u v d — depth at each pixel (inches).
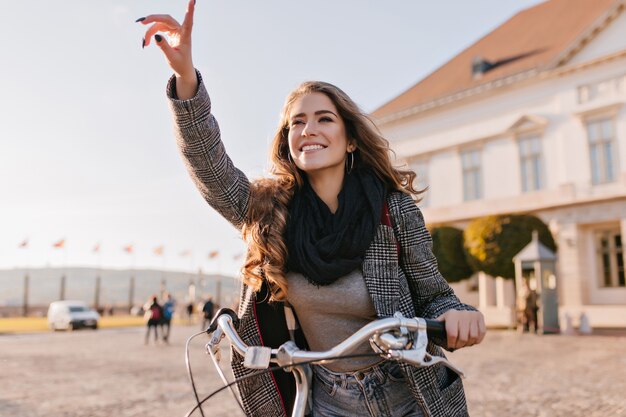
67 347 726.5
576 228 1023.6
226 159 78.3
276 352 65.7
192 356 577.6
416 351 61.4
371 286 72.6
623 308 914.1
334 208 80.0
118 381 386.9
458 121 1219.2
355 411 74.9
